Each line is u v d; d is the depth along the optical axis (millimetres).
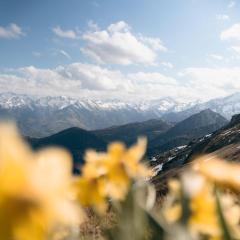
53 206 972
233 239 1515
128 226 1445
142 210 1473
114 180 1652
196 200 1538
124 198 1490
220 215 1530
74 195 1585
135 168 1670
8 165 930
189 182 1539
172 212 1523
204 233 1529
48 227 976
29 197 949
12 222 932
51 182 981
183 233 1427
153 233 1432
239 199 1689
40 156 998
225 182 1641
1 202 934
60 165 1001
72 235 1206
